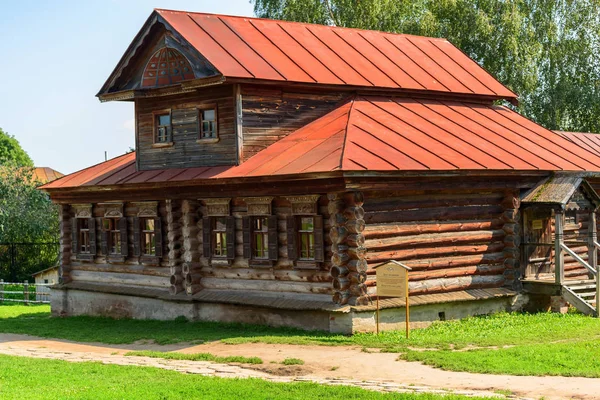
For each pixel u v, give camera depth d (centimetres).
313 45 3067
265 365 1967
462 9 5100
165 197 2894
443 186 2545
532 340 2155
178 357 2128
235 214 2697
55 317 3384
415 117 2875
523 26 5191
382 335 2309
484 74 3400
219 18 2997
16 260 5641
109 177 3142
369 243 2403
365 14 5003
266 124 2766
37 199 5600
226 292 2736
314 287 2467
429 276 2555
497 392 1562
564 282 2703
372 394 1572
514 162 2717
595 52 5394
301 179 2384
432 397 1517
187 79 2858
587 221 3027
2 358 2217
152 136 3025
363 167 2302
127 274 3145
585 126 5434
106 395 1631
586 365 1781
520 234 2784
